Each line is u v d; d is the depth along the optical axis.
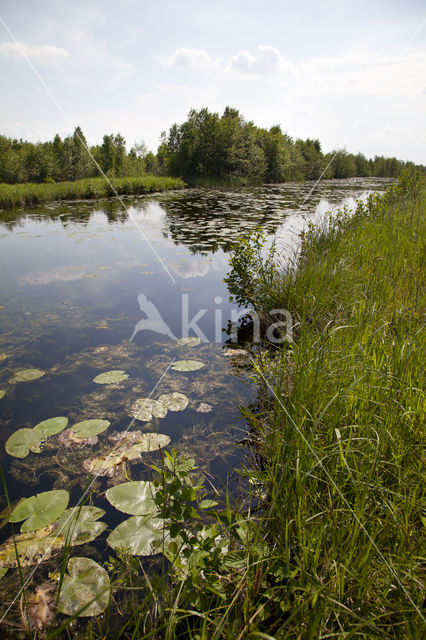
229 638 0.83
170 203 11.78
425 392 1.35
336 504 1.14
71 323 3.17
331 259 3.24
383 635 0.77
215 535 1.07
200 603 1.00
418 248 3.24
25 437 1.79
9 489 1.52
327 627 0.89
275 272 3.36
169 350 2.70
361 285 2.67
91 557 1.22
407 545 0.96
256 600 0.99
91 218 8.99
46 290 4.00
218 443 1.76
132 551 1.21
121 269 4.75
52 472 1.60
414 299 2.23
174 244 5.92
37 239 6.58
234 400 2.11
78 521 1.34
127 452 1.70
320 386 1.52
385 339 1.83
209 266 4.81
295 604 0.92
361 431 1.29
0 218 9.12
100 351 2.67
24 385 2.24
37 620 1.03
